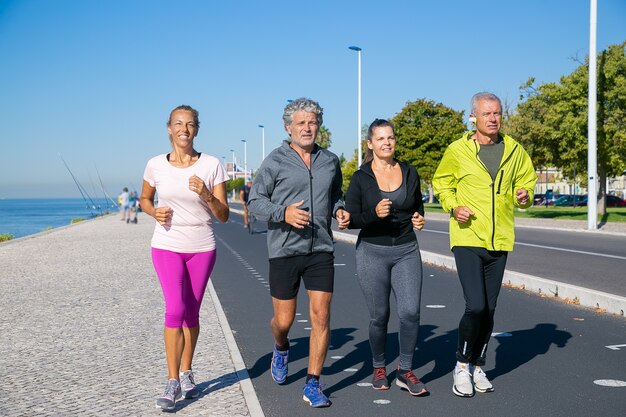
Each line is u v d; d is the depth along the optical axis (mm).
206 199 4801
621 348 6488
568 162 38125
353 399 5016
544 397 4977
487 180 4969
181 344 4836
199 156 5102
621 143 34688
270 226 5047
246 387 5219
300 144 4992
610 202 66688
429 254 14953
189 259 4977
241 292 11008
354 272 13508
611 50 35188
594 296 8766
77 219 55125
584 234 23562
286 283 5000
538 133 37375
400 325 5086
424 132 62031
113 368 5926
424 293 10320
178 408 4750
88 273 13992
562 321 7910
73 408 4762
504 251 5062
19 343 7055
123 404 4848
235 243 22828
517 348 6578
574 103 35719
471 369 5438
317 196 4969
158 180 4973
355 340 7070
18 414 4637
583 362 5980
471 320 4918
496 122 4984
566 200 70312
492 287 5129
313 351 4883
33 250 21109
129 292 10992
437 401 4930
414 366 5977
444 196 5105
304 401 4992
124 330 7703
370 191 5008
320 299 4891
